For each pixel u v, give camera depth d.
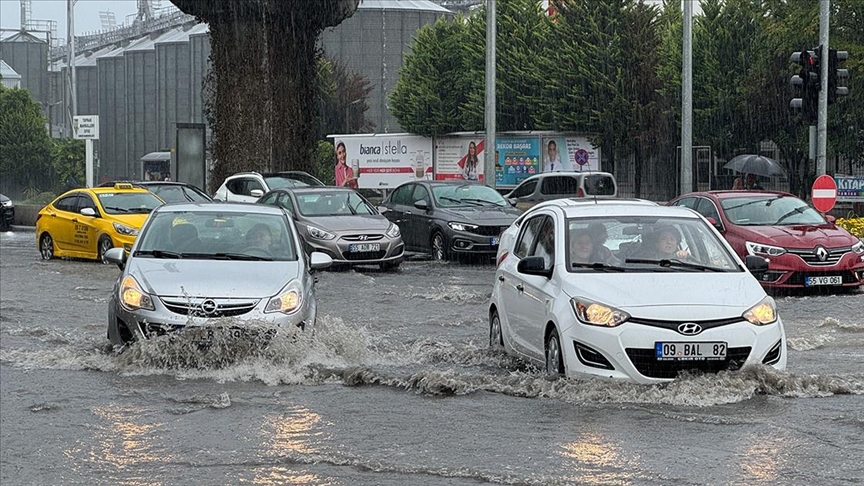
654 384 8.60
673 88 54.69
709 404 8.39
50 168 95.50
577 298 8.95
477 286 18.78
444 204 24.69
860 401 8.55
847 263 17.20
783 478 6.39
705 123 52.22
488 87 33.84
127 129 115.81
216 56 35.75
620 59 55.53
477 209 24.27
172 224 11.83
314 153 37.09
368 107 77.50
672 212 10.27
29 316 14.76
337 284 19.09
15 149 94.38
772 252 17.17
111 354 10.89
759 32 51.62
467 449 7.21
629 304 8.74
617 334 8.62
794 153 49.59
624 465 6.71
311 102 36.69
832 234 17.64
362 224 21.89
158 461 7.05
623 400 8.51
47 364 10.70
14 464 7.02
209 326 10.15
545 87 56.81
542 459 6.90
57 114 133.75
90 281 19.80
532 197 35.47
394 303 16.25
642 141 54.81
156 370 10.17
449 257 23.72
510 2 60.75
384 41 90.25
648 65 55.19
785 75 48.47
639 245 9.77
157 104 111.69
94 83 125.81
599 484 6.30
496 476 6.52
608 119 54.81
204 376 9.97
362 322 14.09
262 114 35.53
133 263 11.07
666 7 62.09
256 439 7.61
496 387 9.14
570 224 9.98
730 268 9.66
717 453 6.99
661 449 7.10
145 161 90.19
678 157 51.50
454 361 10.81
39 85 131.12
